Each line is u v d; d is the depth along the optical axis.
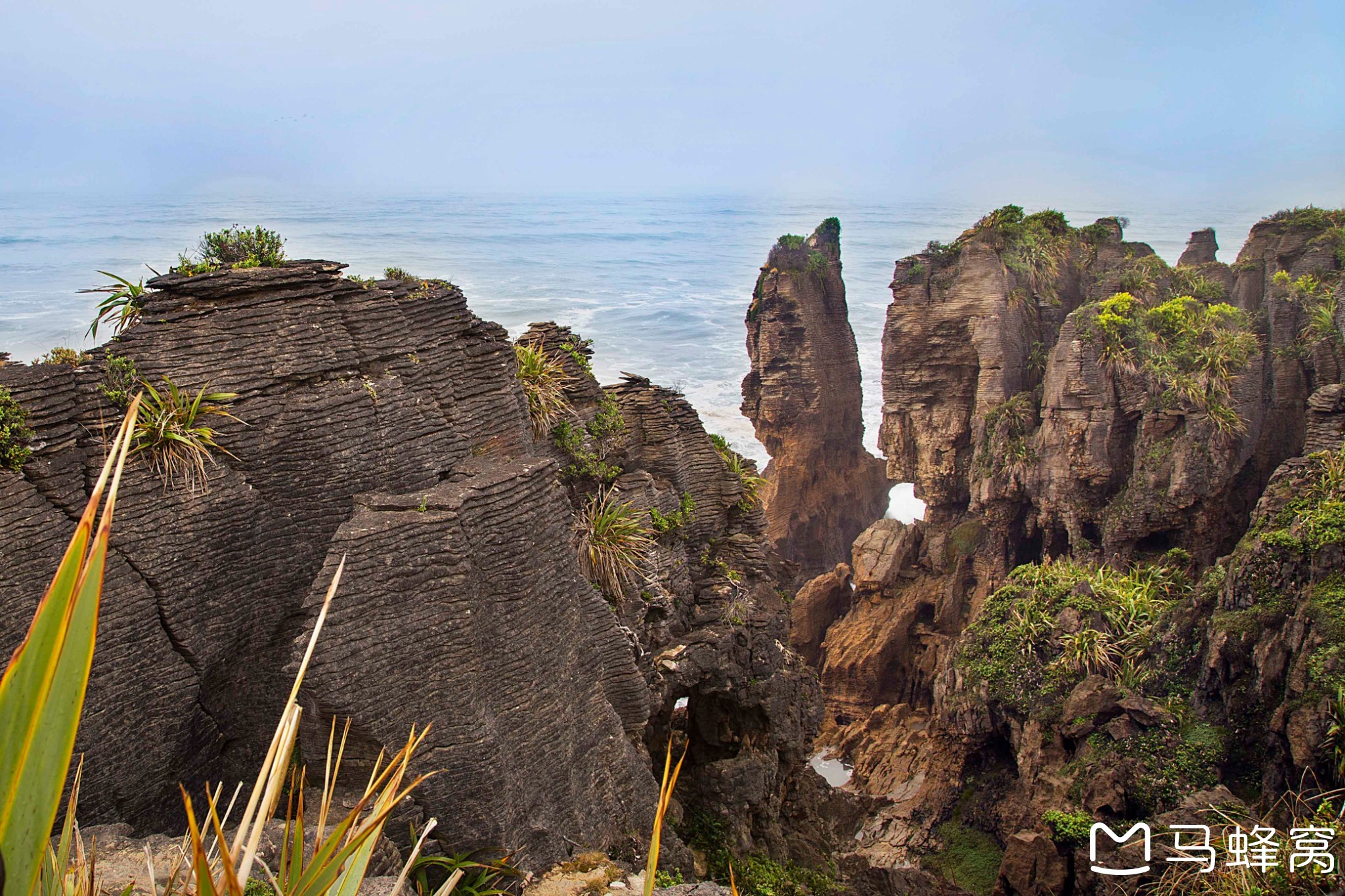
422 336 18.28
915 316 58.56
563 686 17.17
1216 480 46.16
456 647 15.21
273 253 17.52
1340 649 27.17
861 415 72.94
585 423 24.58
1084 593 37.44
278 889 5.48
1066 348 49.47
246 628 15.70
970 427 58.50
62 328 83.38
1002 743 37.19
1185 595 42.03
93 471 14.07
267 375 15.86
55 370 14.09
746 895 21.23
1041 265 60.78
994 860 34.81
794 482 67.00
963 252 58.31
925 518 62.84
